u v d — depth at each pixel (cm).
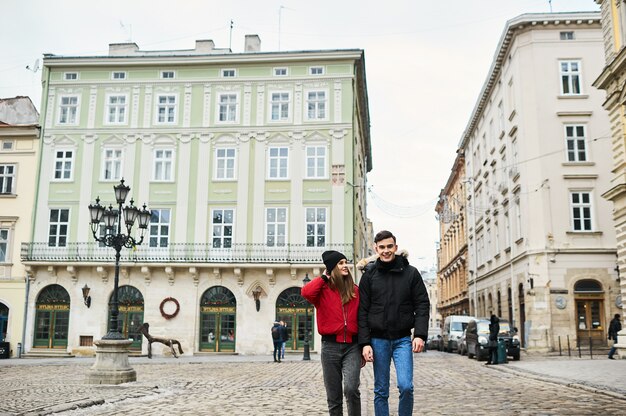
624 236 2373
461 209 5928
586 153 3375
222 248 3638
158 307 3597
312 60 3778
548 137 3394
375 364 648
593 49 3459
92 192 3769
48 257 3672
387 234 664
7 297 3678
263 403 1138
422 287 657
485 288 4662
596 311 3234
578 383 1409
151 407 1085
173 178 3750
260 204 3669
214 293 3616
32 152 3847
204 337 3578
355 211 3800
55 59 3878
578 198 3347
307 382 1636
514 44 3581
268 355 3450
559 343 2894
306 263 3544
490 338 2306
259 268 3575
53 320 3647
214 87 3828
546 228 3297
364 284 662
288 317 3553
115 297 1711
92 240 3703
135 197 3744
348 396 646
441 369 2100
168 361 2855
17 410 1016
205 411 1022
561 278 3244
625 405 1067
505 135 3844
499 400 1159
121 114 3859
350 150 3684
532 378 1641
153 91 3853
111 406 1101
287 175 3706
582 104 3416
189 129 3791
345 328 649
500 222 4059
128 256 3634
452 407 1055
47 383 1600
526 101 3456
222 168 3750
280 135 3738
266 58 3775
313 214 3641
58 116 3872
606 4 2484
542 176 3359
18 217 3769
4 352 3428
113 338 1611
